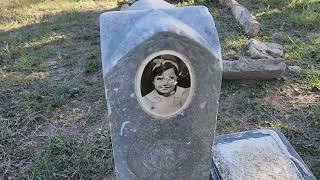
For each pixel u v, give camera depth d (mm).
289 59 979
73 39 1086
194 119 528
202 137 546
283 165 635
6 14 1244
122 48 469
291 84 893
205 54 480
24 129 778
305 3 1234
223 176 621
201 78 497
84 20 1188
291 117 803
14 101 850
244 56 989
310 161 704
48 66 967
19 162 708
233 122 790
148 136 532
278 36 1077
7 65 979
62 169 688
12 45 1058
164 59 478
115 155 544
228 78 890
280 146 668
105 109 826
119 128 519
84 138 754
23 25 1174
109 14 493
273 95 862
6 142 746
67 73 944
